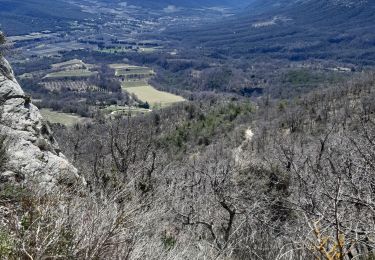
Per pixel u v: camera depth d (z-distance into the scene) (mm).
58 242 3094
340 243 2711
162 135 54969
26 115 8586
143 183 9633
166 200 7785
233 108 80625
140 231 3670
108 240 3240
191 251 5027
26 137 7930
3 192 4824
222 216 7781
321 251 2730
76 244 3104
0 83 8734
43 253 2893
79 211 3688
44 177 6875
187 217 6965
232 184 9508
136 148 13352
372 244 3064
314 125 45656
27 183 5852
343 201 3455
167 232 5992
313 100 65812
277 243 4836
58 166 7434
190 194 9125
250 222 5969
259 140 35688
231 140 54188
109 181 8898
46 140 8648
